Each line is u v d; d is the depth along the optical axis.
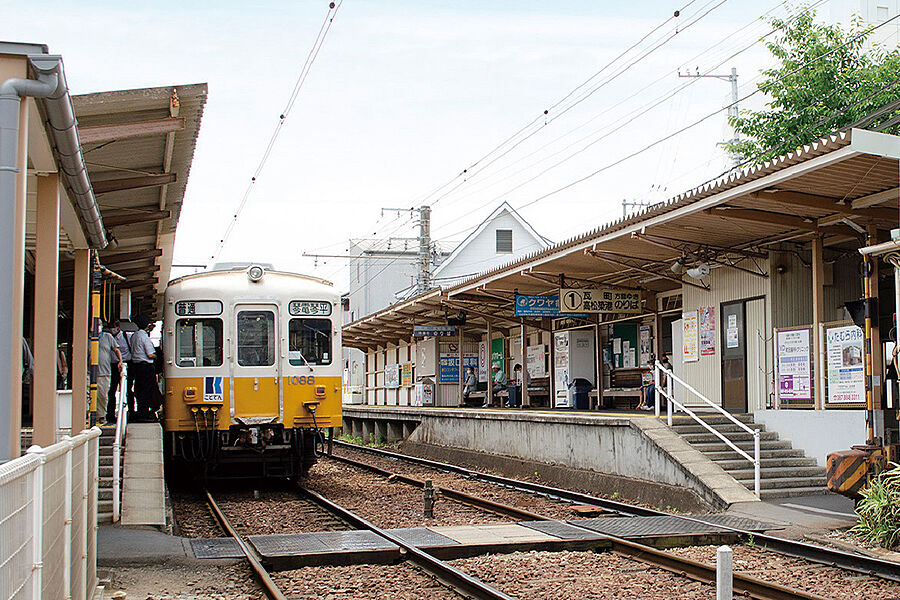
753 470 13.36
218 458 15.62
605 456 15.59
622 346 23.09
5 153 6.39
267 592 7.78
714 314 17.61
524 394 25.59
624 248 16.53
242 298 15.82
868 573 8.33
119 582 8.30
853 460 10.97
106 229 15.47
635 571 8.74
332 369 16.20
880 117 18.75
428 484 12.64
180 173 13.91
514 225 45.50
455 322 29.17
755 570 8.57
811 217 13.59
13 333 6.39
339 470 20.56
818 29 20.67
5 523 3.68
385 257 48.56
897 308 10.77
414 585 8.18
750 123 20.80
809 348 14.36
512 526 10.91
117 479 11.06
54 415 8.16
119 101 10.19
